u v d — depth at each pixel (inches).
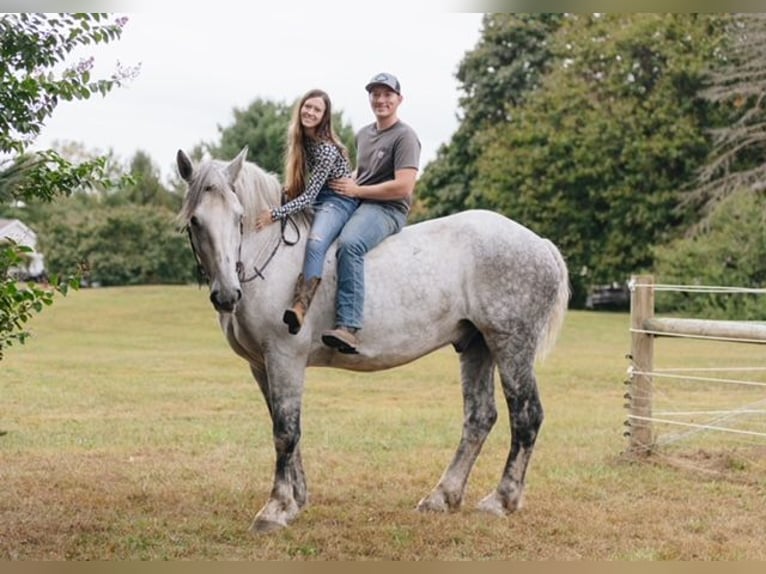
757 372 597.9
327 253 218.7
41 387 484.7
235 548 204.8
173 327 947.3
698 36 1330.0
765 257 1101.1
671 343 817.5
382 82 222.5
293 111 224.1
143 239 1466.5
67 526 218.8
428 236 230.2
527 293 231.8
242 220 210.8
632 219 1348.4
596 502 251.8
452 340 235.5
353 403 450.6
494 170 1454.2
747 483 275.7
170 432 354.3
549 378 557.6
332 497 251.9
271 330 214.1
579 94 1405.0
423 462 300.8
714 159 1290.6
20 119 202.5
